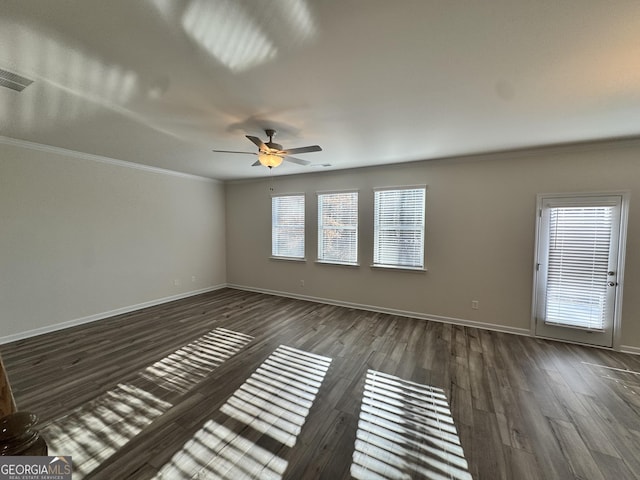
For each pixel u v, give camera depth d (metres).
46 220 3.83
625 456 1.83
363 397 2.46
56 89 2.14
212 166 4.96
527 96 2.24
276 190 5.94
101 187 4.39
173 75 1.95
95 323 4.25
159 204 5.24
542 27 1.46
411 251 4.64
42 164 3.76
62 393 2.48
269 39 1.57
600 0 1.28
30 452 0.76
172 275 5.53
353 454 1.85
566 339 3.67
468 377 2.79
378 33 1.52
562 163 3.60
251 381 2.70
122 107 2.46
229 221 6.61
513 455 1.84
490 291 4.09
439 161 4.32
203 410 2.27
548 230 3.71
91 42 1.60
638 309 3.30
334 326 4.18
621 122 2.76
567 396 2.48
